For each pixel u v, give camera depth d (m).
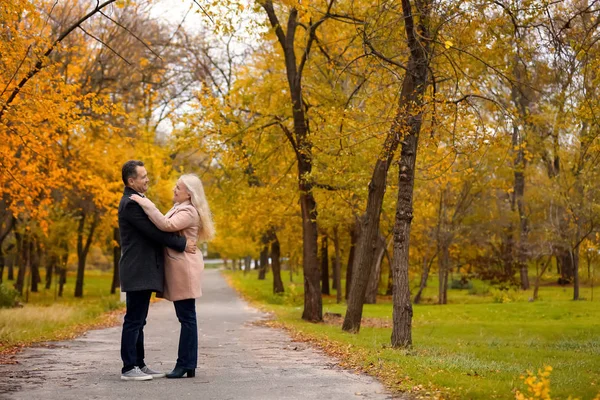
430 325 21.16
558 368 9.16
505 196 42.28
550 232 33.59
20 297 33.47
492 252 44.25
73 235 37.78
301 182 20.20
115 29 25.69
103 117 24.25
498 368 8.50
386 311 27.70
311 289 20.88
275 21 19.77
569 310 27.31
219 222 35.19
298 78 20.03
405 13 11.54
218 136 19.64
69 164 21.05
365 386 6.55
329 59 18.11
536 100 14.81
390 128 11.99
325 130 16.73
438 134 12.51
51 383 6.46
